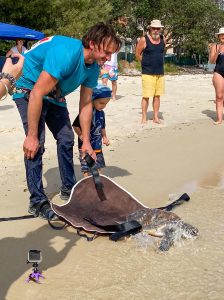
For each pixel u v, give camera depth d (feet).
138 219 10.11
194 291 7.77
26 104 10.68
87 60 9.92
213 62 22.62
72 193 11.02
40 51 10.30
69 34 67.82
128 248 9.29
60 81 10.09
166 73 82.43
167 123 22.71
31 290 7.77
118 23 94.27
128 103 29.73
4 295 7.58
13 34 32.24
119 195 11.03
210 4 109.29
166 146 17.85
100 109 12.35
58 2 65.82
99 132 12.40
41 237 9.74
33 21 65.26
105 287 7.88
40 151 10.57
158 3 102.06
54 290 7.79
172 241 9.38
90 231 9.89
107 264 8.65
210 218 10.81
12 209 11.21
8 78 5.61
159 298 7.57
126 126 21.70
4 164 14.87
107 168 14.83
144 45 21.74
